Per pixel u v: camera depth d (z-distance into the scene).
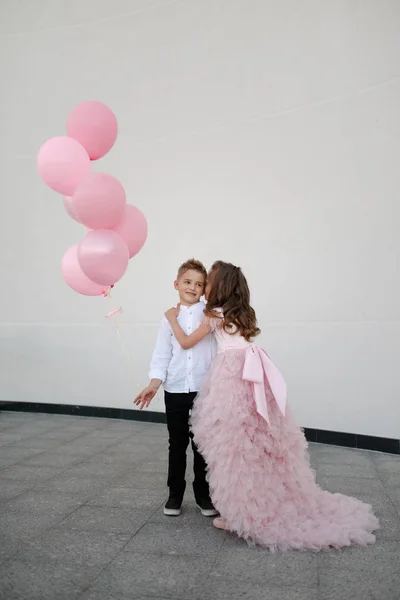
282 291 5.39
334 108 5.07
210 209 5.95
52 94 6.92
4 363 7.09
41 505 3.18
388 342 4.65
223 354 2.84
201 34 6.04
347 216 4.95
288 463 2.68
